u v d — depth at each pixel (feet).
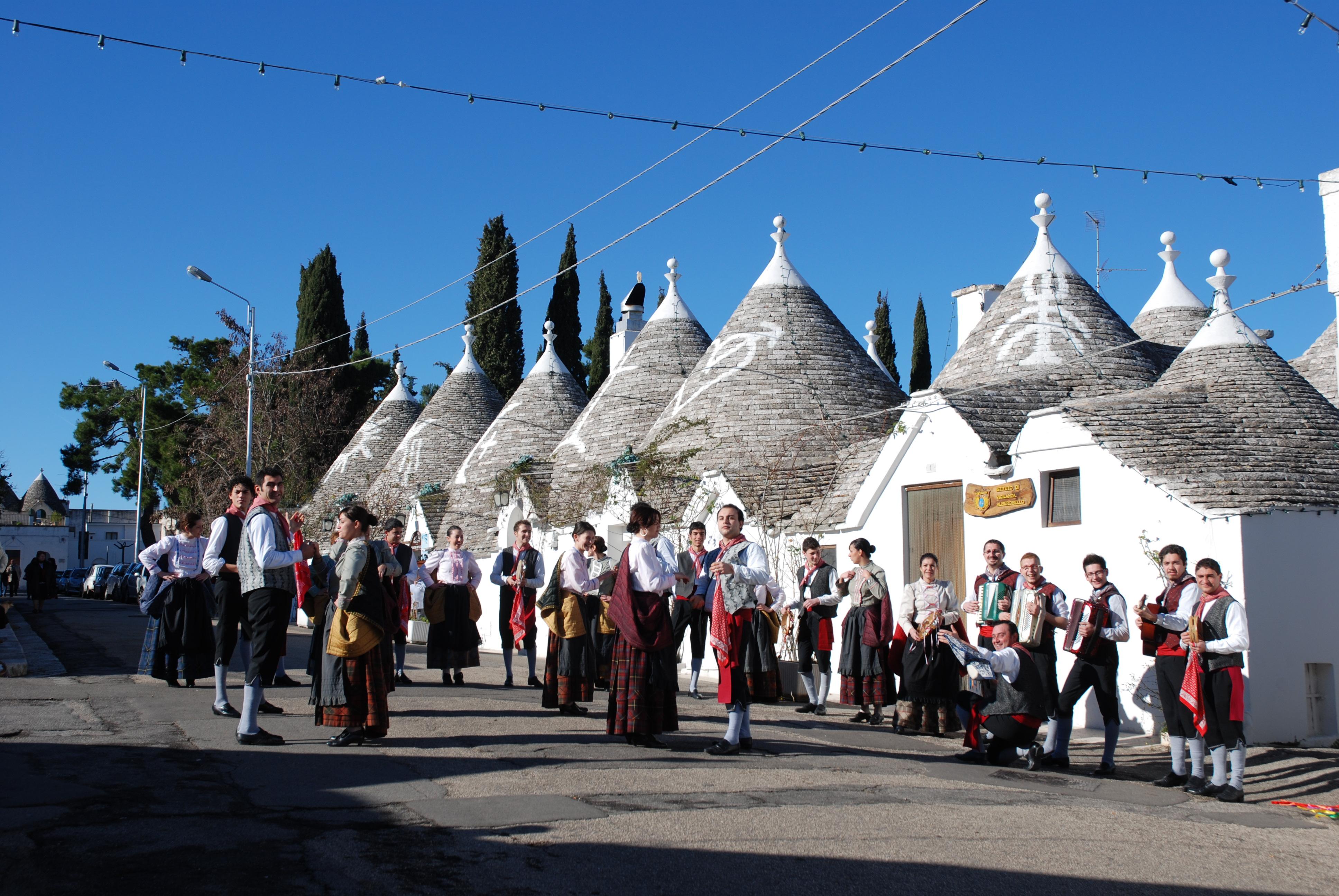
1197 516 38.73
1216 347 50.75
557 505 78.79
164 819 19.75
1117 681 35.94
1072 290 69.62
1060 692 32.37
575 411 101.14
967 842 20.88
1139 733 39.93
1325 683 39.32
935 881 18.20
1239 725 28.37
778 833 20.53
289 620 28.48
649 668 28.94
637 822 20.80
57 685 38.73
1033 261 71.56
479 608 45.16
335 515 109.19
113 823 19.36
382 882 16.62
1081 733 40.91
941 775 28.94
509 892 16.44
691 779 25.34
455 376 119.65
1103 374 63.10
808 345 76.48
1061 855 20.48
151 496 221.25
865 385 75.51
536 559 44.39
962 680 41.32
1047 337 67.05
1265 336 68.28
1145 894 18.43
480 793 22.76
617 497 72.02
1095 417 43.11
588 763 26.45
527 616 43.98
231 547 32.12
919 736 37.19
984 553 34.01
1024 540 44.37
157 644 39.34
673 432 73.56
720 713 40.22
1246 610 37.50
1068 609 32.83
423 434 114.32
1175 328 77.71
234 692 37.86
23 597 169.99
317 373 160.35
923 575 37.01
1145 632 30.60
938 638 35.14
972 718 32.24
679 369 88.07
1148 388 59.31
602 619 41.57
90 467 253.24
